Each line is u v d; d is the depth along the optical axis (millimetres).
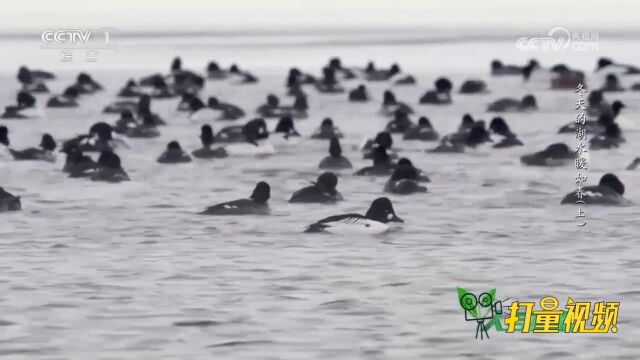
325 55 151750
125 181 51594
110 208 45344
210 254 36031
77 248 37188
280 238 38594
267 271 33438
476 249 36812
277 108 88312
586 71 128875
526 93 107688
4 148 58500
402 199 47344
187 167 58156
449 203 46281
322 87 110500
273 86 116438
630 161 59000
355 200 47000
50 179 52656
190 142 71375
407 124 74750
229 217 42812
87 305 29453
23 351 25453
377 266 34125
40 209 45031
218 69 122938
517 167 56312
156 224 41562
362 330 27031
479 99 102750
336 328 27250
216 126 82812
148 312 28719
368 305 29359
